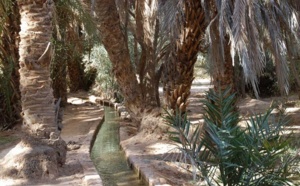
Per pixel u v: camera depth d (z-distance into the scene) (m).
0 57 10.80
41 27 6.75
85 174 6.56
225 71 8.37
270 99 14.91
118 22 9.66
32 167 6.43
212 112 5.11
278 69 7.18
